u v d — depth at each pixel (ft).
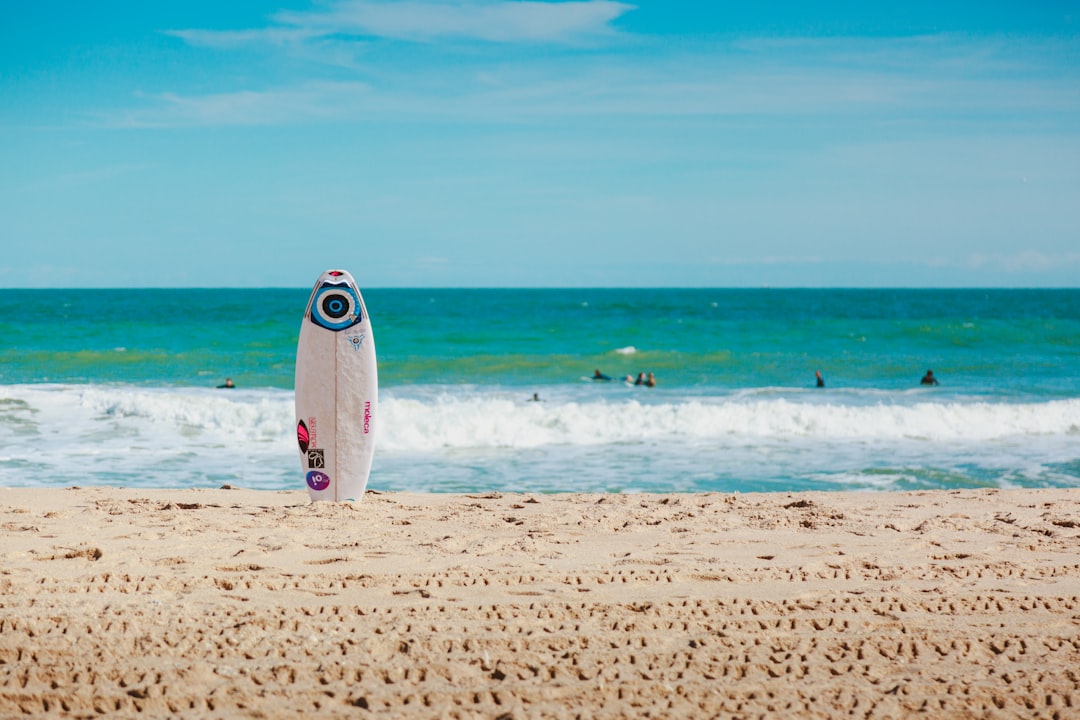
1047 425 46.42
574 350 97.40
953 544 19.84
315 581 16.19
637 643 13.39
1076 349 98.53
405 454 39.83
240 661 12.36
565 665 12.49
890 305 262.47
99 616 13.79
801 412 47.01
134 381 67.56
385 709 11.15
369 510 23.22
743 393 64.49
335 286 24.86
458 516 22.57
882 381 73.56
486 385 69.62
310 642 13.07
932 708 11.46
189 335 105.19
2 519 20.97
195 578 16.08
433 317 174.19
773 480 34.45
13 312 169.37
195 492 26.84
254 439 41.63
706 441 42.96
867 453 40.11
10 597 14.75
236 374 72.13
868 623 14.40
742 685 12.03
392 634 13.43
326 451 24.85
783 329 122.72
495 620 14.24
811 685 12.09
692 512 23.13
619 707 11.34
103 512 22.24
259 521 21.40
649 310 220.64
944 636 13.83
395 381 71.82
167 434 42.37
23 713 10.82
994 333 112.06
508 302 293.43
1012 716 11.31
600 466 37.32
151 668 12.00
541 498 25.94
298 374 24.84
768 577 17.03
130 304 226.38
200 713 10.93
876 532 21.04
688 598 15.48
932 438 43.98
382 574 16.66
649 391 65.98
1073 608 15.31
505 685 11.85
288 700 11.30
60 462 35.91
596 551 19.03
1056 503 25.27
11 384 63.10
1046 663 12.91
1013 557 18.74
